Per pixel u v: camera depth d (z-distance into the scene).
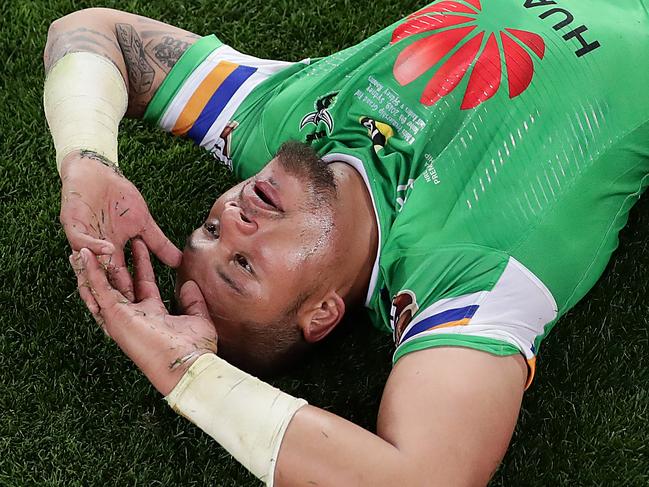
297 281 1.61
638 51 1.79
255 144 1.86
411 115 1.74
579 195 1.70
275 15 2.41
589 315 2.03
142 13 2.40
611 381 1.95
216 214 1.67
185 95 1.91
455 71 1.75
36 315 2.01
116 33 1.91
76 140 1.67
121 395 1.94
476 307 1.57
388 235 1.68
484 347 1.52
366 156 1.71
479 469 1.46
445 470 1.43
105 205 1.64
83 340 1.99
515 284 1.61
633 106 1.76
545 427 1.92
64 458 1.86
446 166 1.68
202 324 1.57
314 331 1.69
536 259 1.64
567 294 1.70
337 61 1.85
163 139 2.25
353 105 1.78
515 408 1.53
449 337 1.53
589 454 1.87
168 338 1.50
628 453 1.87
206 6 2.42
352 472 1.41
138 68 1.90
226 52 1.95
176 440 1.91
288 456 1.42
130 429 1.90
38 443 1.88
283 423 1.43
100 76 1.79
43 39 2.35
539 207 1.66
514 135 1.69
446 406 1.46
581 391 1.95
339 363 2.02
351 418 1.96
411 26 1.83
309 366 2.00
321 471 1.41
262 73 1.92
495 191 1.66
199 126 1.92
